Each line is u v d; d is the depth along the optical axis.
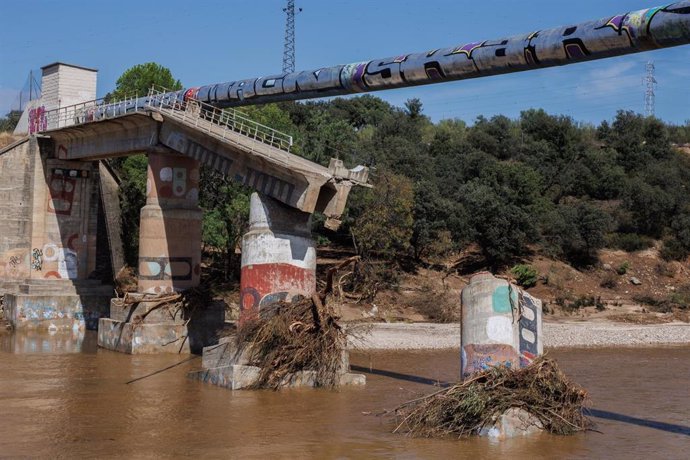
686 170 84.00
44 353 36.09
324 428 21.19
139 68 63.34
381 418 22.48
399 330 44.97
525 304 21.78
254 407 24.05
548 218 66.88
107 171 52.81
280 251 28.27
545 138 90.31
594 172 82.69
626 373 34.44
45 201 46.41
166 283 36.16
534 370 20.86
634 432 21.25
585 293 61.22
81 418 22.45
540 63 24.72
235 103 37.75
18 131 52.88
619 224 73.50
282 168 27.44
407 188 54.81
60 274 46.75
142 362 33.28
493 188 63.78
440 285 55.97
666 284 64.94
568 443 19.61
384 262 54.59
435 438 20.05
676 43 21.52
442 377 31.09
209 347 29.28
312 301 27.12
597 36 22.83
